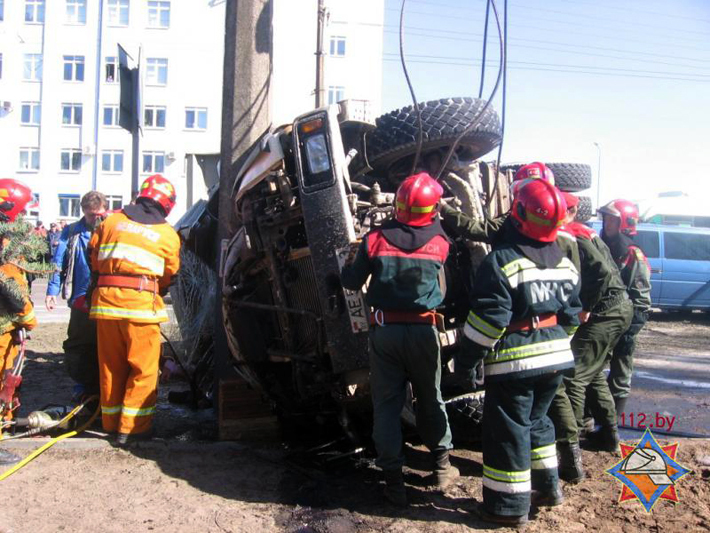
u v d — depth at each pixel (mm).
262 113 5980
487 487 3834
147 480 4418
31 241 4777
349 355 4352
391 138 4898
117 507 4000
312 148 4445
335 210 4375
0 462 4566
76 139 40500
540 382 3859
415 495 4242
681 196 21828
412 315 4023
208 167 10125
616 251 5582
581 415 4816
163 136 39781
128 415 4980
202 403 6559
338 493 4297
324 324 4480
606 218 5645
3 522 3746
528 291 3748
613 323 4863
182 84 39625
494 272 3734
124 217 5078
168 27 39625
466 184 4918
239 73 5961
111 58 40156
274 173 4668
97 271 5152
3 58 40031
